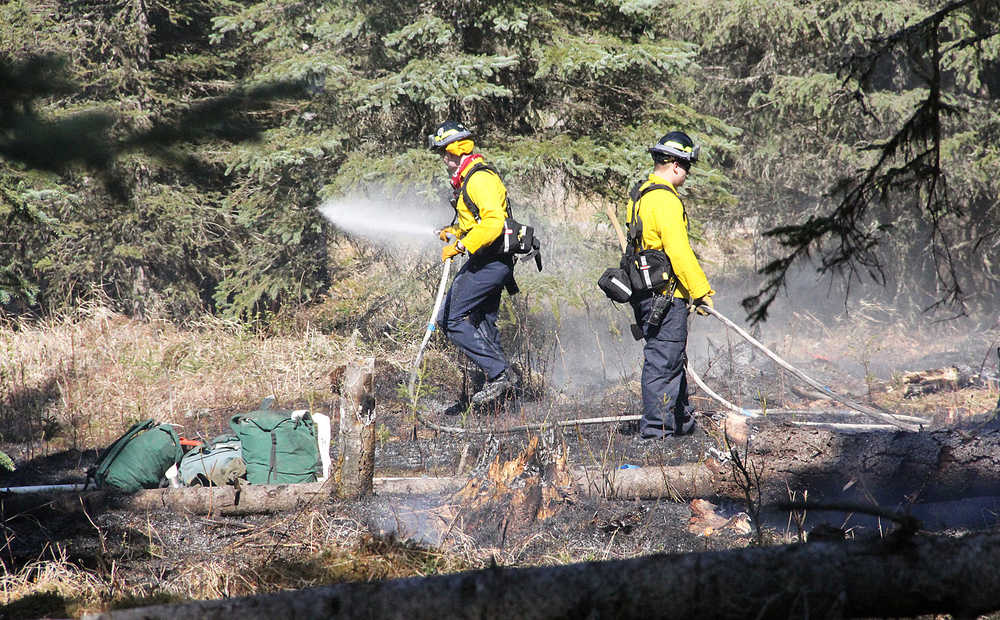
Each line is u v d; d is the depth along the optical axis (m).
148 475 9.32
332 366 16.86
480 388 15.23
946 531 8.09
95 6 22.98
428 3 18.25
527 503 8.59
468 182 13.00
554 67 18.14
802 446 8.62
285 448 9.52
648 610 3.74
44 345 17.50
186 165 5.54
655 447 11.35
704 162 18.86
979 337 18.59
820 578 3.79
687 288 11.36
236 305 21.16
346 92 17.83
